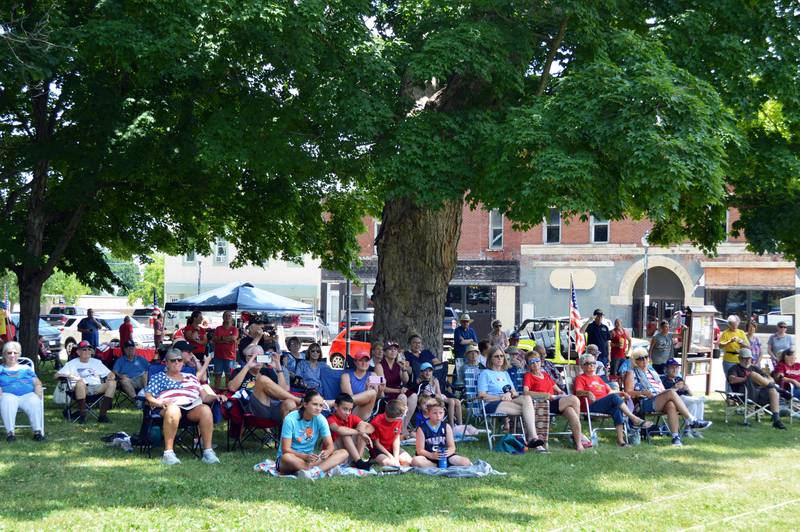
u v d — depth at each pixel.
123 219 22.98
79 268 24.34
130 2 14.16
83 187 18.53
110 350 18.84
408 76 14.23
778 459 11.67
